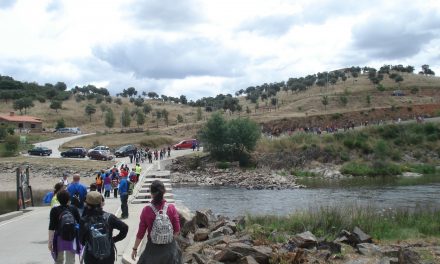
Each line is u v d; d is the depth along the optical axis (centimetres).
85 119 16025
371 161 7438
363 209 2147
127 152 7681
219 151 7425
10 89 19738
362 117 11362
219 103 18662
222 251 1173
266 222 2002
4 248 1377
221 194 4856
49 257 1243
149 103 19300
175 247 764
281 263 1156
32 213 2398
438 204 3509
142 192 3400
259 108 15888
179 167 7088
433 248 1538
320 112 12438
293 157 7425
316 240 1448
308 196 4481
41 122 13188
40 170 5956
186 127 11406
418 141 8319
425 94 15338
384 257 1278
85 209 779
